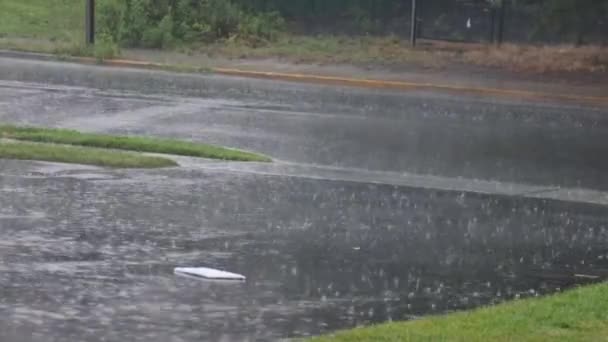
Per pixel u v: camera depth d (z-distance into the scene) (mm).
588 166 36438
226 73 58688
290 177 31125
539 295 19141
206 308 17234
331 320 16859
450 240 23781
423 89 56219
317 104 48719
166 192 27609
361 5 72875
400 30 71500
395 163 35062
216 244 22078
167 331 15875
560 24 66750
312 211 26234
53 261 19844
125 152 33156
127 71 57875
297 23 72938
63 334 15469
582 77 59375
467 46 67375
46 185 27531
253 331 16078
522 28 68688
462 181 32312
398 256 21922
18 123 38594
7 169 29484
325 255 21641
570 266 21812
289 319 16828
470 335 15188
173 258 20641
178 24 68062
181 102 46625
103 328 15859
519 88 56219
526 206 28750
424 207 27688
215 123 41406
